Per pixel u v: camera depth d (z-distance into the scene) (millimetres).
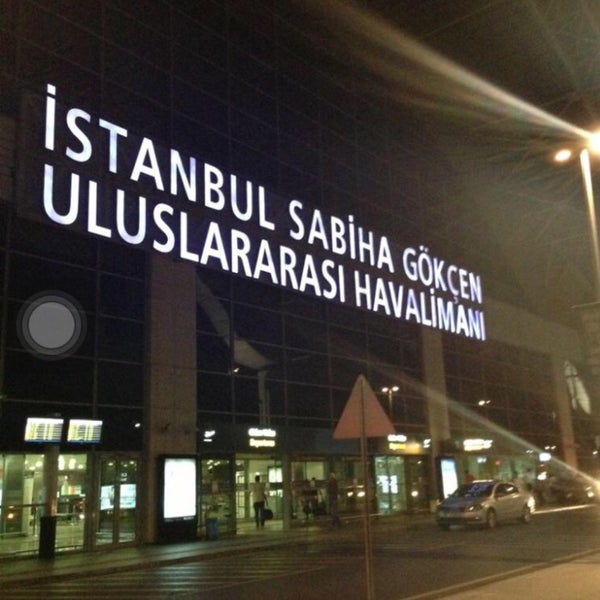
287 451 26844
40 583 14656
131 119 24438
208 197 26062
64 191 21391
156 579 14711
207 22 28703
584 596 10805
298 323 28938
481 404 39438
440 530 25031
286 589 12695
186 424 23281
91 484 20312
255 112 29828
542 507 37844
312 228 30422
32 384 19438
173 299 23906
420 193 39031
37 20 22109
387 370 33156
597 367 15406
